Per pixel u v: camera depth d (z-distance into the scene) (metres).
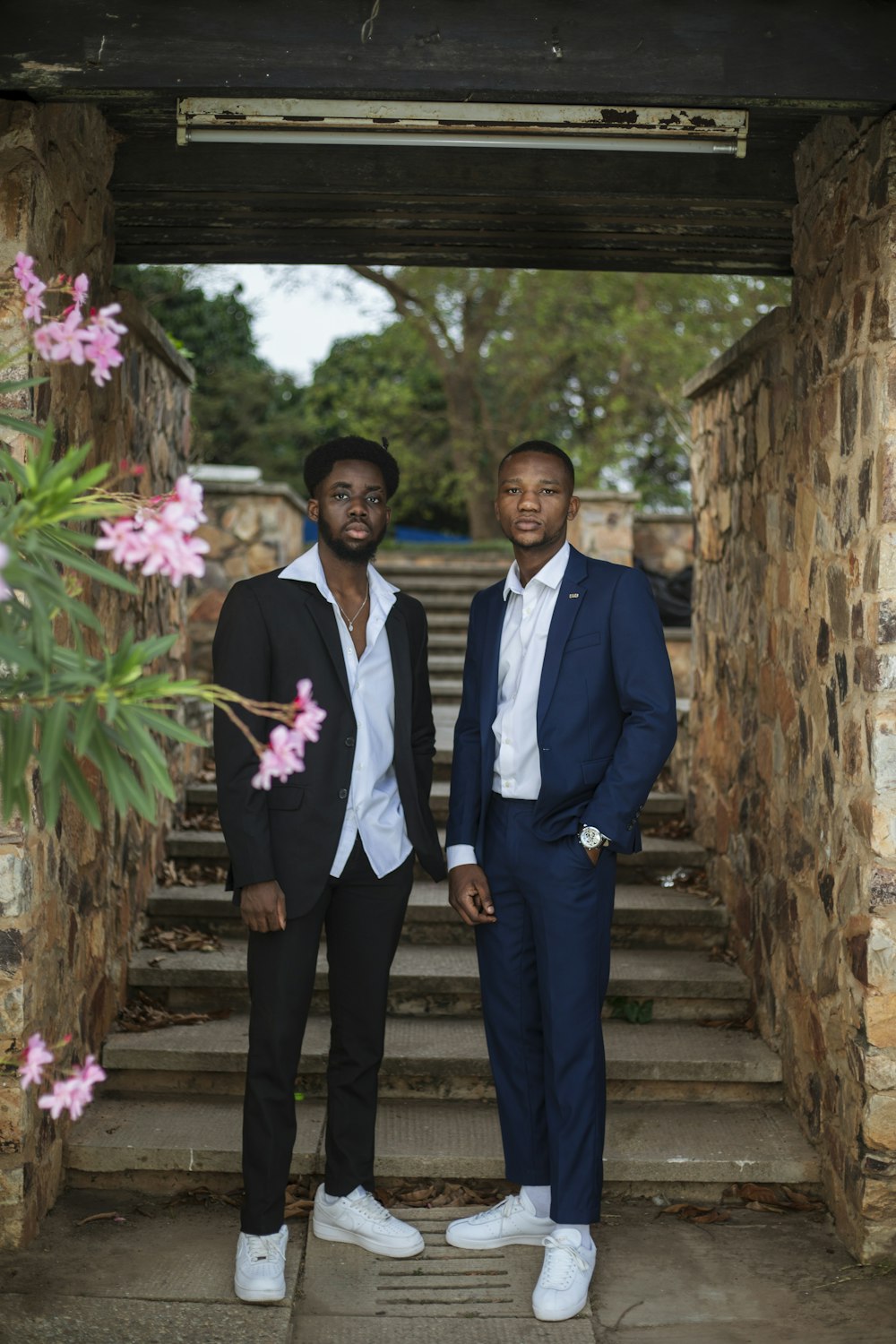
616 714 2.82
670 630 7.12
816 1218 3.12
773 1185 3.23
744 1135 3.35
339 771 2.70
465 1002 3.92
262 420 18.94
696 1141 3.31
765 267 4.04
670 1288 2.78
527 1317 2.65
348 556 2.74
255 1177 2.70
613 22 2.51
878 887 2.81
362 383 16.41
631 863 4.70
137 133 3.45
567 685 2.78
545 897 2.76
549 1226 2.93
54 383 2.94
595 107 2.66
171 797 1.70
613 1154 3.22
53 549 1.80
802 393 3.50
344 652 2.76
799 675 3.49
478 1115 3.48
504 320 15.17
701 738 4.92
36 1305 2.62
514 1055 2.90
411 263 4.09
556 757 2.76
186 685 1.71
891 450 2.76
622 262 4.05
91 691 1.73
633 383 15.11
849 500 3.03
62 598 1.67
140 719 1.70
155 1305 2.65
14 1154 2.83
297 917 2.67
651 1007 3.94
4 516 1.74
